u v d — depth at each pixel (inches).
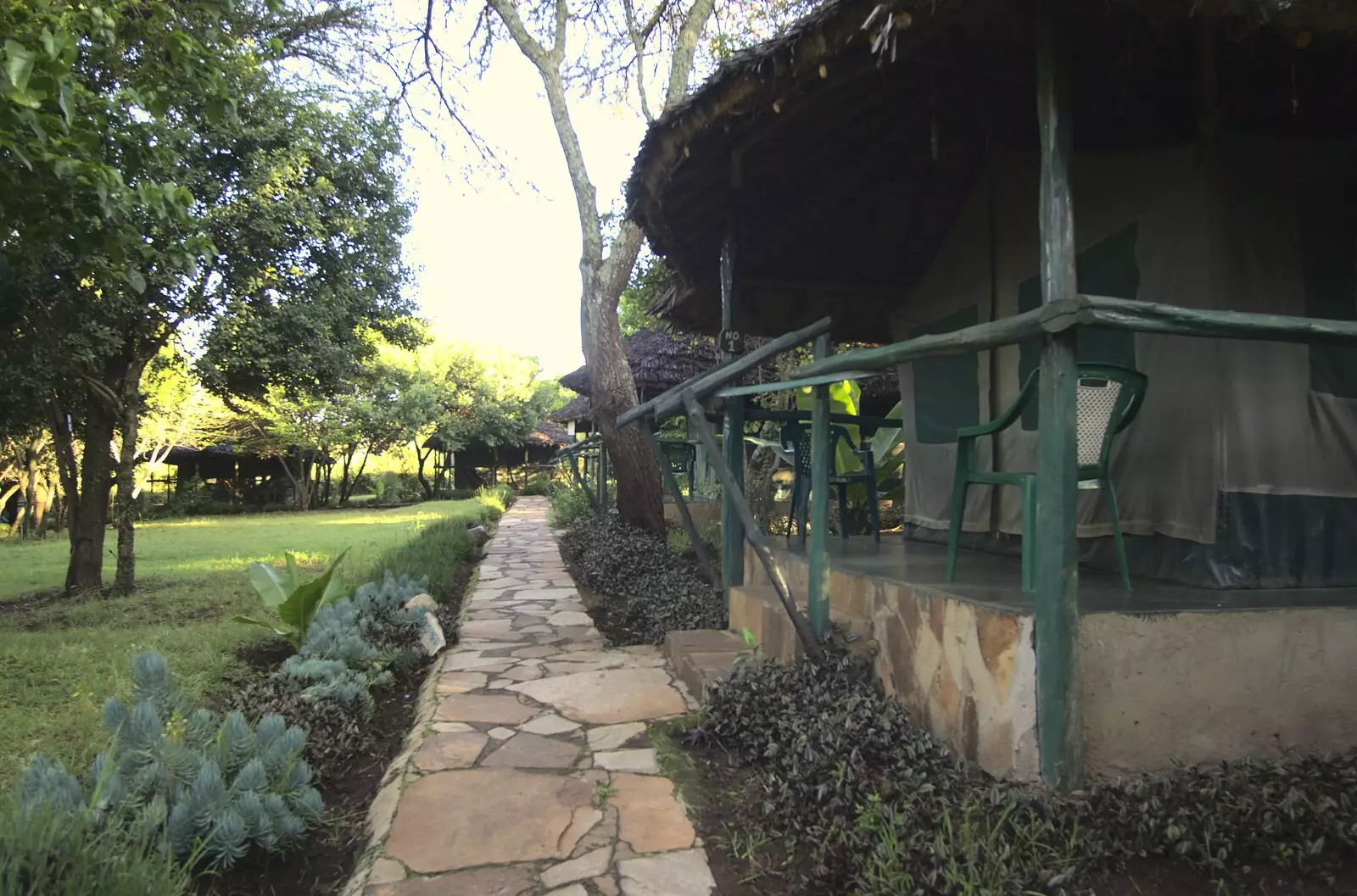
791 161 175.8
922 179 200.8
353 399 1003.9
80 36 161.2
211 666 179.9
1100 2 101.7
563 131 382.9
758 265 228.1
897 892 79.4
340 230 366.0
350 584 275.6
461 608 276.1
